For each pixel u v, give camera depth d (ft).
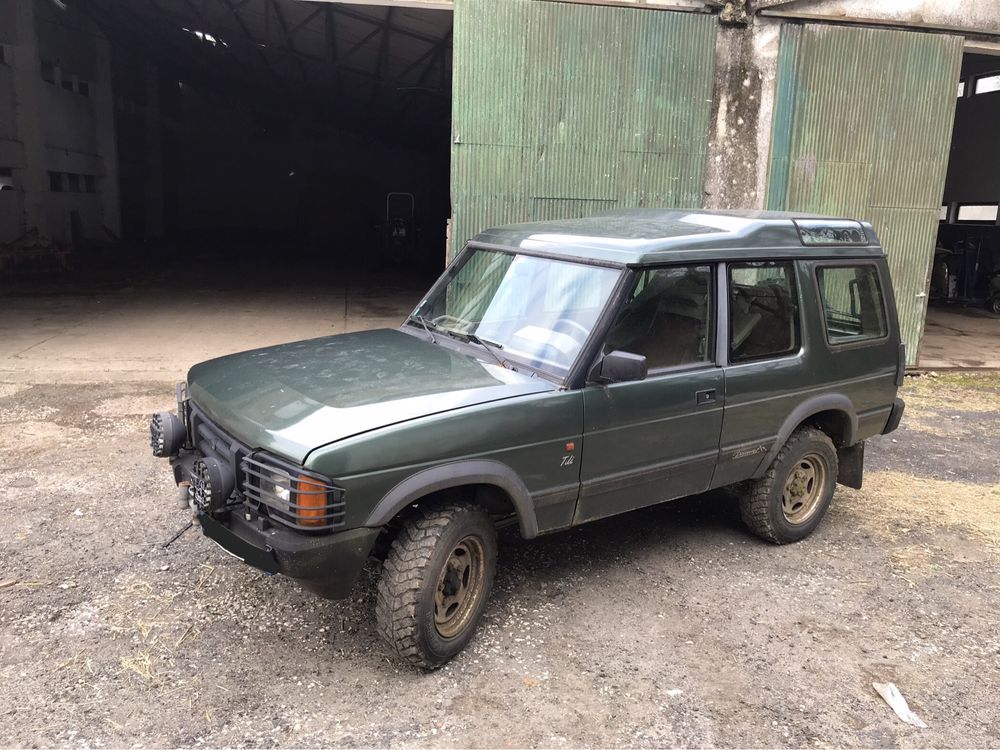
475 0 25.49
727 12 26.76
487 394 10.73
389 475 9.62
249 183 99.91
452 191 26.68
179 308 40.96
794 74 27.78
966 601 13.24
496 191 26.94
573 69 26.50
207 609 11.88
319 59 55.16
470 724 9.53
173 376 26.32
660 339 12.41
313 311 41.19
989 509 17.53
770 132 28.09
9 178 60.23
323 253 82.99
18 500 15.74
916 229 30.22
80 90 73.56
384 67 53.11
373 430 9.59
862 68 28.19
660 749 9.25
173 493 16.38
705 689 10.46
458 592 10.78
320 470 9.15
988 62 52.21
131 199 86.33
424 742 9.18
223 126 97.66
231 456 10.12
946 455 21.53
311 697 9.93
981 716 10.14
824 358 14.64
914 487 18.85
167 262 66.90
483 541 10.96
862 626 12.28
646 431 12.21
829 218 15.39
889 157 29.27
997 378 31.14
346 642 11.21
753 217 14.33
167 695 9.82
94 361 27.94
